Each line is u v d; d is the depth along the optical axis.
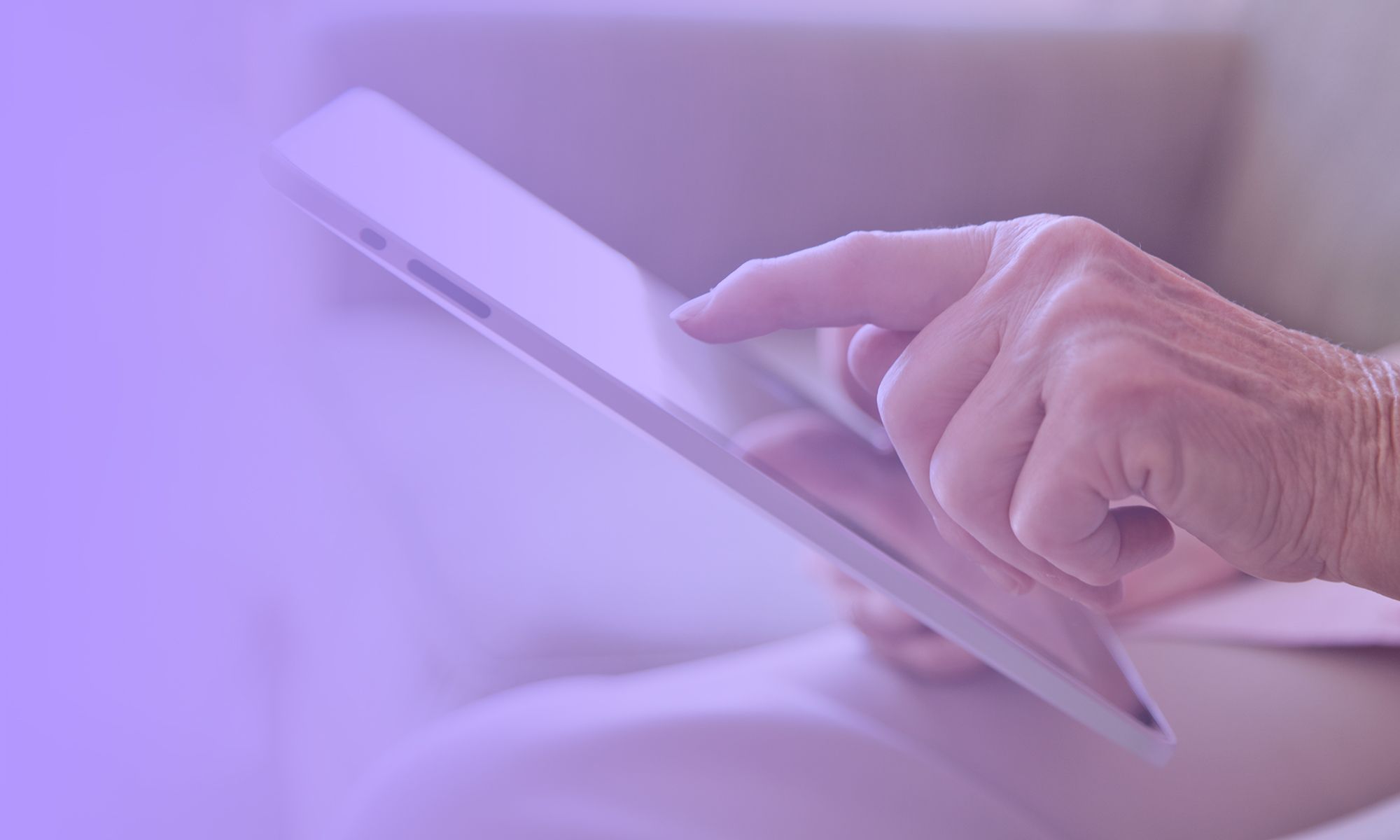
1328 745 0.74
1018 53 1.53
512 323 0.65
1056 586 0.67
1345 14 1.43
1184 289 0.66
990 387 0.65
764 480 0.64
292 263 1.54
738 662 0.79
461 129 1.48
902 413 0.67
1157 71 1.55
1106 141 1.57
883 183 1.56
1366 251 1.40
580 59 1.48
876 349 0.71
